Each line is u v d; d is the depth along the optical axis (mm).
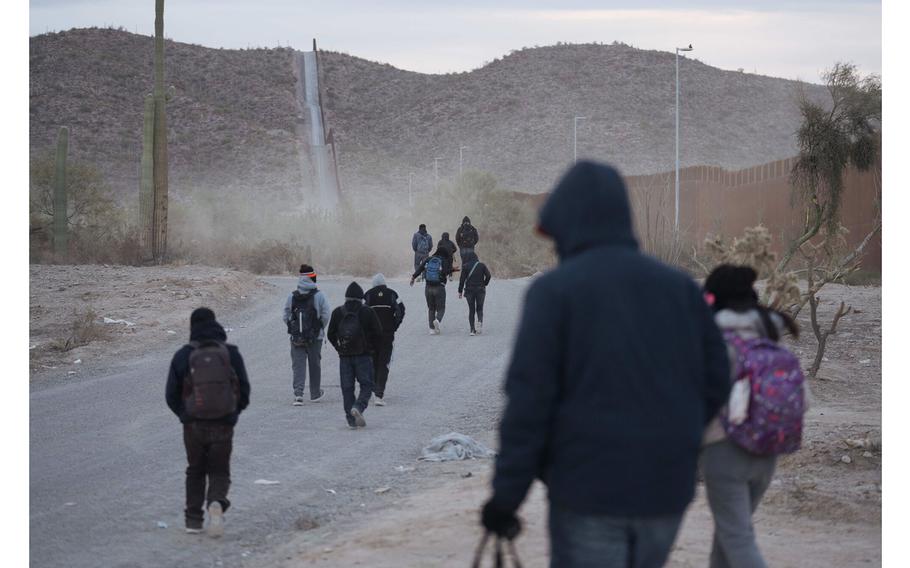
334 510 11922
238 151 160875
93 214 61469
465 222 31734
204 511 11711
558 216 5195
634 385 4867
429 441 16234
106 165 149875
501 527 5012
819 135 34656
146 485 13156
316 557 9508
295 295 19969
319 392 20375
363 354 17438
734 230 69625
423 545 9688
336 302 38406
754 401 6938
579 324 4895
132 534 10797
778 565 8945
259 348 28203
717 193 73375
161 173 47594
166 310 34125
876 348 26344
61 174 50344
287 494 12750
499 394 20797
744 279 7371
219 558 9914
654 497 4852
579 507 4863
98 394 21016
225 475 10867
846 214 53750
